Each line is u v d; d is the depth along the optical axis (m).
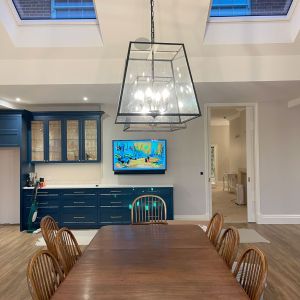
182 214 6.31
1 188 6.39
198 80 4.29
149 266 1.97
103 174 6.30
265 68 4.26
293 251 4.39
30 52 4.14
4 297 3.07
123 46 4.08
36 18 3.93
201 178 6.34
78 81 4.32
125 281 1.73
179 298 1.51
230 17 3.93
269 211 6.23
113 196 5.80
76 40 4.04
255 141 6.30
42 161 6.04
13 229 5.88
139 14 3.68
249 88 4.76
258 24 3.99
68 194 5.77
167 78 2.88
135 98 2.72
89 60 4.27
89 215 5.78
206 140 6.33
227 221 6.44
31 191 5.72
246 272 1.83
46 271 1.82
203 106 6.29
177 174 6.33
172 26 3.84
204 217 6.31
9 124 5.71
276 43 4.04
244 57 4.25
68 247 2.41
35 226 5.73
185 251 2.29
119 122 2.90
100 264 2.01
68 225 5.77
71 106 6.29
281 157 6.24
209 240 2.62
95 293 1.58
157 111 2.68
